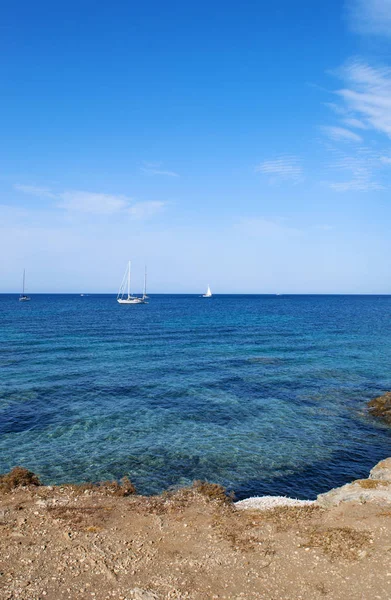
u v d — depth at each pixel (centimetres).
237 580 916
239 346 5562
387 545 1041
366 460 2120
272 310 14650
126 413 2748
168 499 1400
